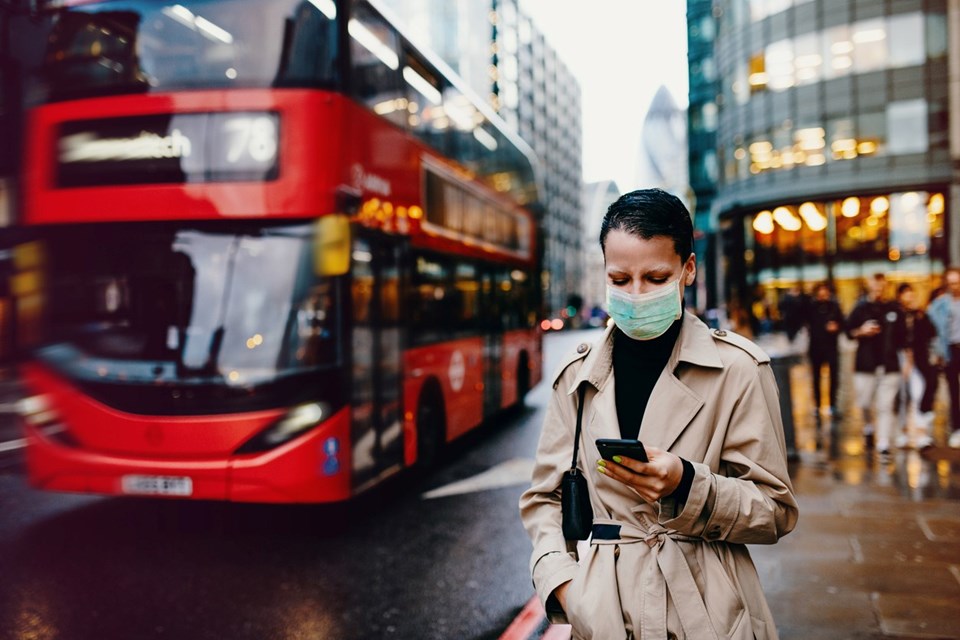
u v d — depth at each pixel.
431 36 74.31
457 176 8.98
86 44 5.77
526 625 4.02
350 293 5.77
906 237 29.11
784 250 32.16
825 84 30.53
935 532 5.31
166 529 6.08
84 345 5.60
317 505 6.87
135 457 5.42
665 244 1.62
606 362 1.76
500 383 10.93
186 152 5.55
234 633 4.01
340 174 5.71
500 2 85.31
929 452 8.24
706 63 48.59
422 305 7.61
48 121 5.79
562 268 106.94
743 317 33.72
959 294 8.59
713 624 1.55
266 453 5.35
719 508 1.51
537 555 1.79
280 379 5.42
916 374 10.05
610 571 1.63
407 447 7.05
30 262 5.78
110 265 5.62
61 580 4.85
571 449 1.85
